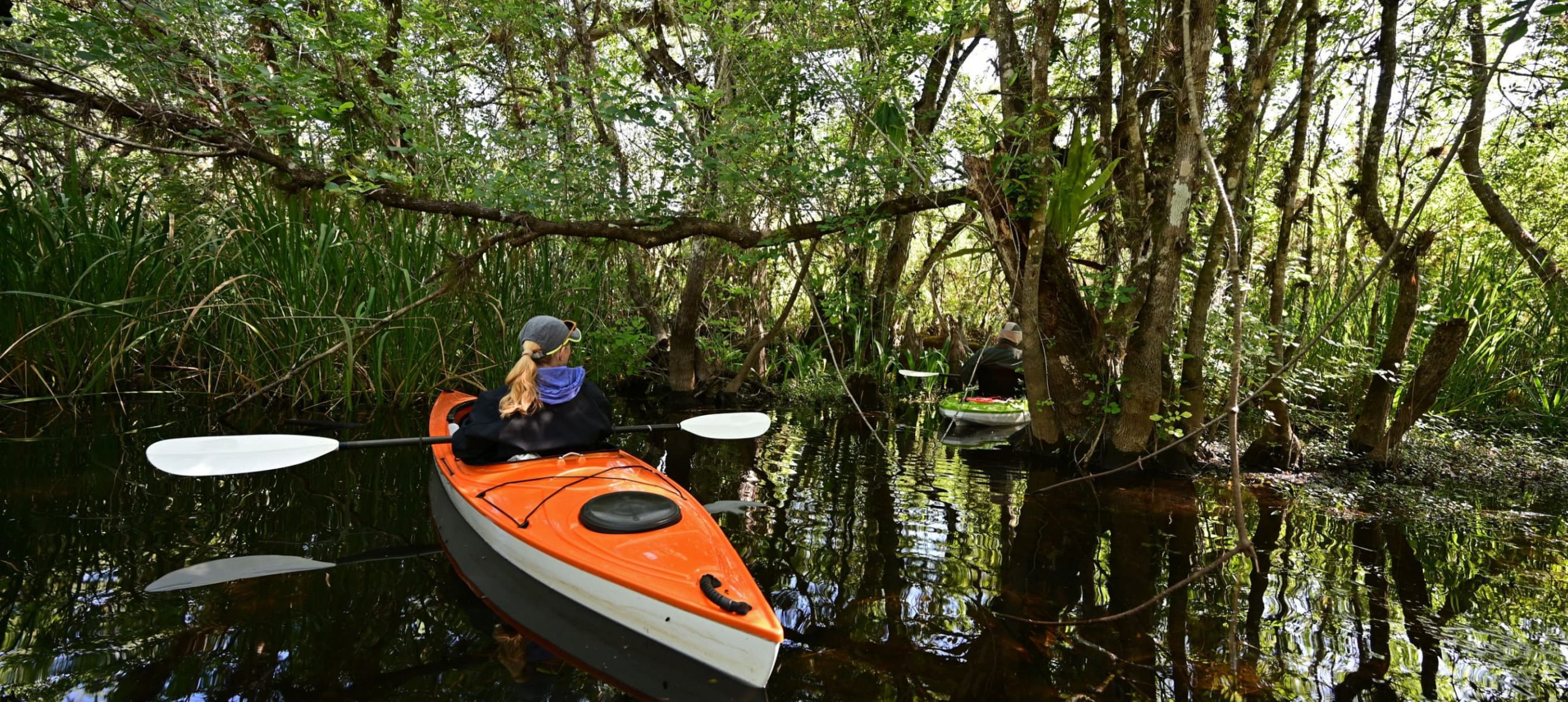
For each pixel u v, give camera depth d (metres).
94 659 2.14
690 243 8.58
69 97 4.68
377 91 5.87
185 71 5.06
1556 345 6.93
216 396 5.67
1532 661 2.41
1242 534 2.48
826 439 5.88
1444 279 6.98
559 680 2.16
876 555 3.23
